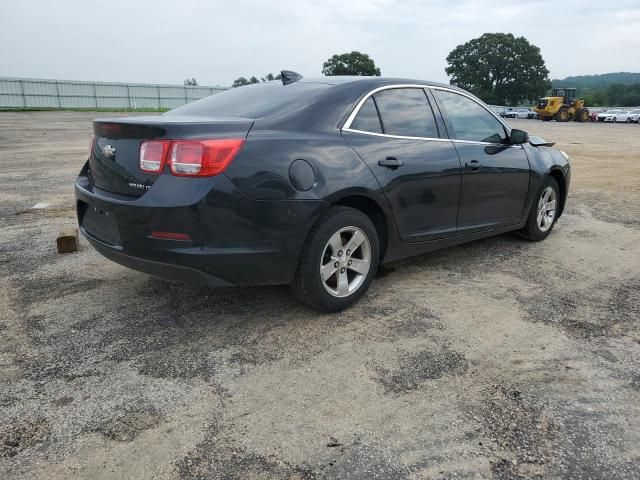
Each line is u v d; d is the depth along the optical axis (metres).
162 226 2.87
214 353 3.00
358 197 3.44
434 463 2.13
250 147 2.97
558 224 6.18
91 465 2.11
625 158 13.59
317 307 3.42
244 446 2.23
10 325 3.34
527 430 2.34
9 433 2.30
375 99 3.71
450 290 3.98
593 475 2.07
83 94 46.91
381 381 2.73
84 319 3.43
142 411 2.46
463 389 2.66
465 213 4.30
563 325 3.41
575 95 46.06
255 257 3.01
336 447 2.22
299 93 3.55
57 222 5.94
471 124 4.42
